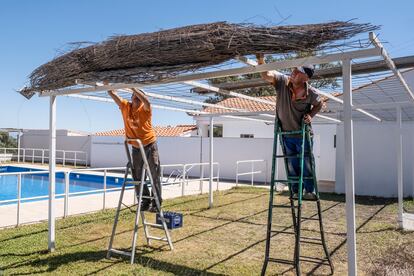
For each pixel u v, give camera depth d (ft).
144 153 16.79
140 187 16.79
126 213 26.63
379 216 27.55
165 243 19.44
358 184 40.04
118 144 68.28
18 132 79.92
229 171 56.03
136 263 16.17
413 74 36.32
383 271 15.15
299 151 13.98
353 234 11.07
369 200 35.91
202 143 59.62
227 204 31.89
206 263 16.34
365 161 39.75
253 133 61.46
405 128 37.96
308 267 16.07
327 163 53.98
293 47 10.76
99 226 22.74
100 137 70.90
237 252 18.06
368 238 20.90
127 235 20.77
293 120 13.56
